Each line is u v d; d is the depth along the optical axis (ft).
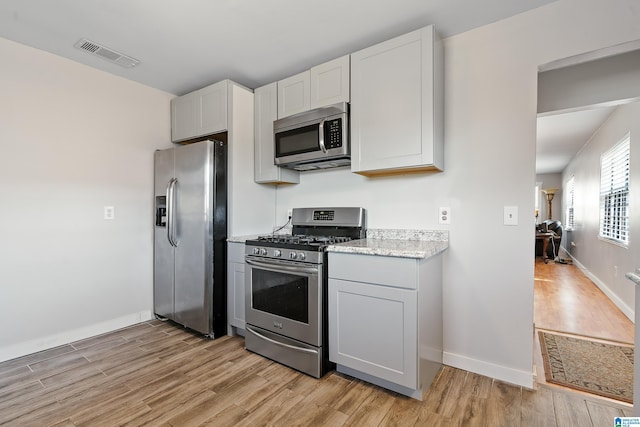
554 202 29.68
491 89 6.47
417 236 7.32
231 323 8.55
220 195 8.56
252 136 9.26
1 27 6.64
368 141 6.85
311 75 7.85
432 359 6.23
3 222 7.14
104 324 8.78
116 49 7.56
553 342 8.39
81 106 8.32
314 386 6.13
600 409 5.39
